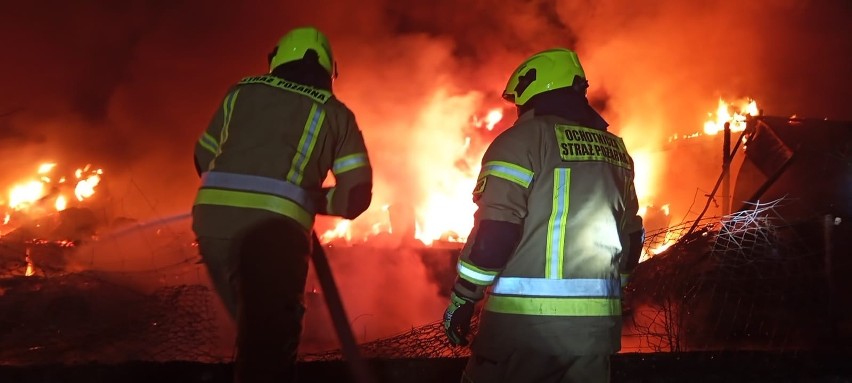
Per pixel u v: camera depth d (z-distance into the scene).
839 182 7.46
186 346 3.87
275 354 2.28
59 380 2.95
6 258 4.95
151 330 3.90
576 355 2.31
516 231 2.25
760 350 3.91
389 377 3.27
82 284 4.29
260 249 2.31
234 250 2.32
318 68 2.64
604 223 2.42
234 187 2.36
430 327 4.11
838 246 5.25
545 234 2.34
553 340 2.29
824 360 3.80
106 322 3.93
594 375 2.38
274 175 2.38
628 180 2.62
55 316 3.92
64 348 3.65
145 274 4.96
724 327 4.90
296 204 2.40
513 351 2.32
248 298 2.30
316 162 2.49
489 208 2.27
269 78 2.58
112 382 2.99
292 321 2.33
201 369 3.11
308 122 2.47
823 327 4.82
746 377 3.55
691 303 4.99
